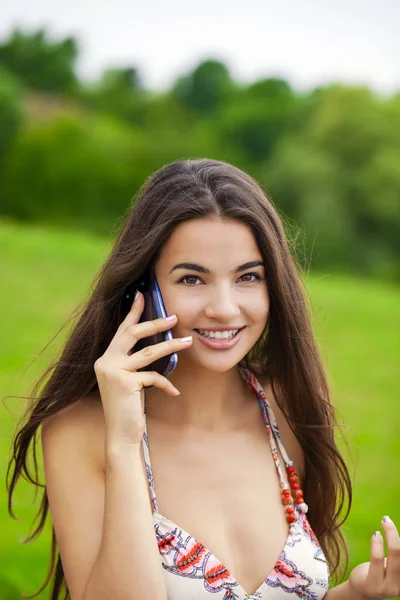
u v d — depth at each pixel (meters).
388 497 5.95
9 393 7.42
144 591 1.74
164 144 29.67
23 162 28.00
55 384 2.08
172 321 1.90
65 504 1.93
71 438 2.00
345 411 8.33
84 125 29.62
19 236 15.88
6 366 8.52
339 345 11.32
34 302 11.63
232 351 1.94
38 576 4.25
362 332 12.21
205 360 1.93
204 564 1.89
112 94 33.12
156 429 2.07
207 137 31.25
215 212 1.89
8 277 12.86
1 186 28.06
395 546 1.81
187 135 31.39
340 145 29.59
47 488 2.02
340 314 13.11
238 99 34.41
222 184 1.93
